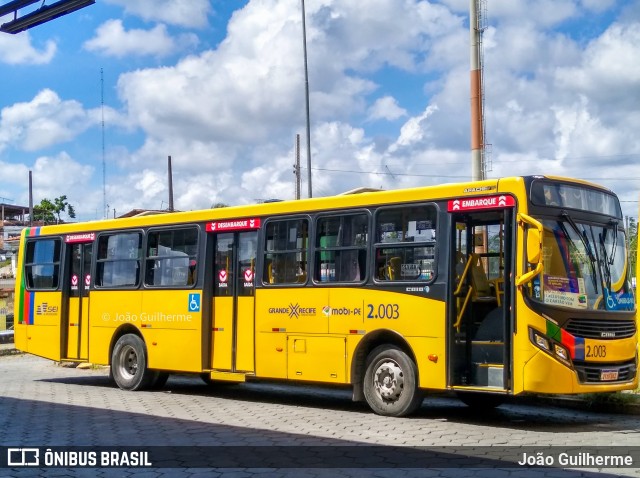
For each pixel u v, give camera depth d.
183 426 11.36
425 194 11.87
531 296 10.64
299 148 48.88
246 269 14.28
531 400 13.95
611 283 11.55
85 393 15.88
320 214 13.15
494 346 11.18
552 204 11.09
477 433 10.57
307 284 13.13
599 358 11.04
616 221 12.05
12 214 84.75
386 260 12.20
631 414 12.61
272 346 13.53
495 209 11.11
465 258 11.77
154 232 15.98
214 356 14.68
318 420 11.86
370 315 12.23
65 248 17.86
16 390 16.47
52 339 17.81
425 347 11.55
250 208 14.23
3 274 61.12
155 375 16.22
